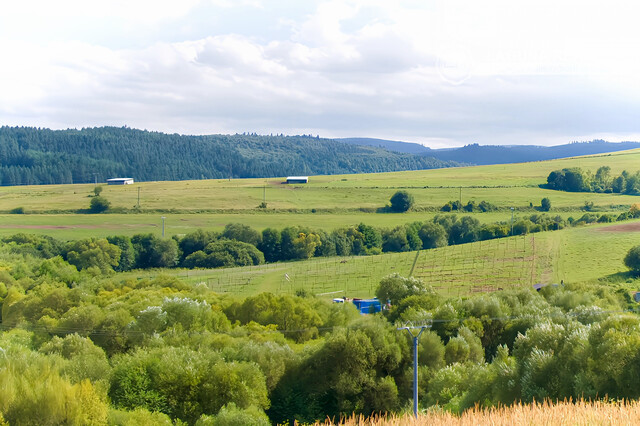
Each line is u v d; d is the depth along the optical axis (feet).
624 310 203.31
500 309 196.75
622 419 47.26
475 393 111.55
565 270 330.54
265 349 149.28
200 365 134.00
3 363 124.06
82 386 108.27
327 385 143.84
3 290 308.81
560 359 106.22
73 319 211.20
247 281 394.11
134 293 282.77
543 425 48.60
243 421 109.40
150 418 113.50
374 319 175.42
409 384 146.82
